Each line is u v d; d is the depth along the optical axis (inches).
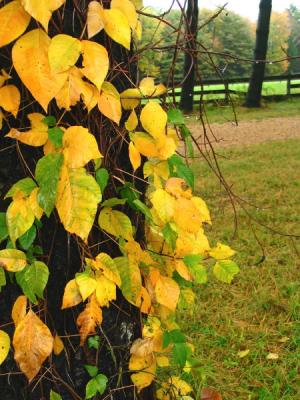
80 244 60.1
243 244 179.3
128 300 62.7
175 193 61.3
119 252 66.5
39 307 62.6
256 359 114.2
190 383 99.3
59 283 63.7
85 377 67.5
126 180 67.2
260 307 136.9
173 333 67.7
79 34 57.6
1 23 48.6
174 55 65.4
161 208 60.2
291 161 321.4
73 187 51.4
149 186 69.7
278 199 235.0
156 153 61.2
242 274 155.1
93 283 56.2
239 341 120.6
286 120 535.5
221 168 306.5
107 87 54.7
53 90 49.4
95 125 59.9
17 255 56.1
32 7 46.6
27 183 55.0
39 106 57.7
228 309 137.6
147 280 66.1
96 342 64.7
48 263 62.1
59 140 53.0
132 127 62.6
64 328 65.1
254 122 526.0
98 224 63.8
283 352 117.1
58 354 65.2
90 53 50.3
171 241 62.2
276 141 410.9
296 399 100.8
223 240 183.9
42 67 49.3
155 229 70.2
